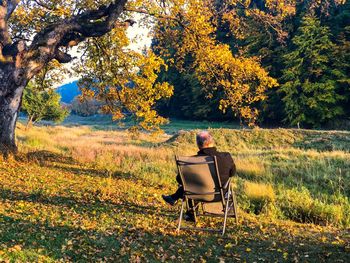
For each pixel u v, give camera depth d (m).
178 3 14.48
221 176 6.34
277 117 56.09
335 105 49.47
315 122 50.78
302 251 5.68
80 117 93.25
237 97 15.95
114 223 6.73
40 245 5.42
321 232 6.86
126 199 8.73
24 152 13.80
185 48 16.39
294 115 51.16
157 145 29.30
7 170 10.88
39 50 12.52
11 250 5.11
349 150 24.89
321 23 50.41
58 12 14.56
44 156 13.99
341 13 50.41
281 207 10.16
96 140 33.00
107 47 16.28
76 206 7.68
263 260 5.32
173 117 74.19
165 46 17.17
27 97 42.00
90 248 5.49
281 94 53.78
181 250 5.61
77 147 22.53
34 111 42.62
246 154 22.31
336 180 14.66
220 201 6.58
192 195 6.43
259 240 6.16
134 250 5.53
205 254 5.49
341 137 27.30
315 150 24.44
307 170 15.99
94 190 9.36
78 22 12.81
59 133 38.53
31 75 12.67
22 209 7.14
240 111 16.30
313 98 48.94
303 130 29.34
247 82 16.61
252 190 11.53
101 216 7.10
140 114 16.08
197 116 67.88
